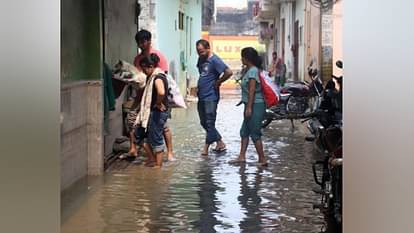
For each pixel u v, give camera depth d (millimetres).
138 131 9109
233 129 14062
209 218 6246
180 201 6961
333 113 9430
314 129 10898
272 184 7906
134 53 12336
